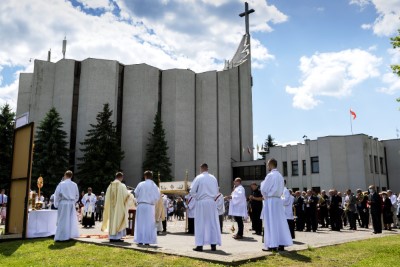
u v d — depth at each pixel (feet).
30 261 25.63
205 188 29.96
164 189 63.41
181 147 188.44
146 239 33.22
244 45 234.58
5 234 40.83
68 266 23.62
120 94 189.37
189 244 36.11
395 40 48.57
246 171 195.31
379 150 154.61
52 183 140.97
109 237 35.76
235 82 219.82
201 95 202.39
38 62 183.93
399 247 32.27
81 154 171.32
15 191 42.60
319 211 69.56
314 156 152.97
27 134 42.52
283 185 29.76
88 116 173.47
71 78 179.73
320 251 29.09
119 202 36.40
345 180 142.51
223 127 202.69
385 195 61.05
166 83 197.26
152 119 187.93
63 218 37.24
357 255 27.91
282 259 25.23
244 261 23.79
